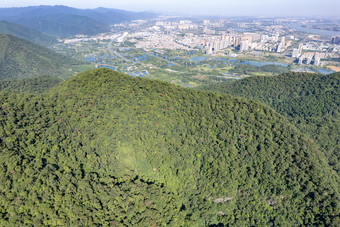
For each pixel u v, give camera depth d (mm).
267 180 105375
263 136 117938
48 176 84500
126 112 111625
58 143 99688
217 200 106438
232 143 115000
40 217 74500
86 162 101562
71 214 78750
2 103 106000
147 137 108562
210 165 111250
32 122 102938
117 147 106125
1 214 71312
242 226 101500
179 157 109625
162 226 92000
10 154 82562
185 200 108000
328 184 99062
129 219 87750
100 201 88250
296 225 95938
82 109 112438
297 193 99500
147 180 107125
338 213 90000
